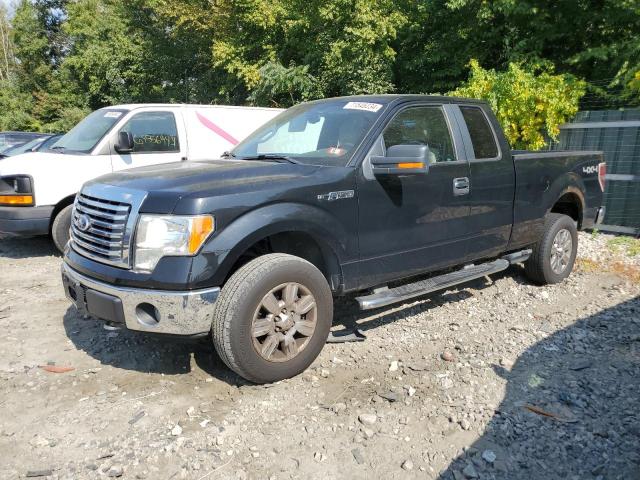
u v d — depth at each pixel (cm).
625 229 791
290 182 347
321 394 339
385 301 391
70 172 671
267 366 336
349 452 282
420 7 1248
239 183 334
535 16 1070
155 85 2431
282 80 1388
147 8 2225
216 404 328
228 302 319
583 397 332
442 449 285
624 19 1032
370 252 390
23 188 647
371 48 1300
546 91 846
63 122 2792
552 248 545
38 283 583
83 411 321
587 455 279
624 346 409
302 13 1446
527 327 447
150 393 341
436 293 533
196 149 781
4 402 332
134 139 725
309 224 350
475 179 456
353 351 402
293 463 273
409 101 429
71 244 379
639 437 292
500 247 495
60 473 265
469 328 446
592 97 988
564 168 552
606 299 516
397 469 269
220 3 1634
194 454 279
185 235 308
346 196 370
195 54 2155
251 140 476
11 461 274
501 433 297
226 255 317
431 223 426
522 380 356
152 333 321
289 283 341
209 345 408
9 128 3170
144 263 317
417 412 318
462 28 1221
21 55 3450
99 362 386
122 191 337
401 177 400
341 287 382
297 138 434
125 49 2402
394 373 367
